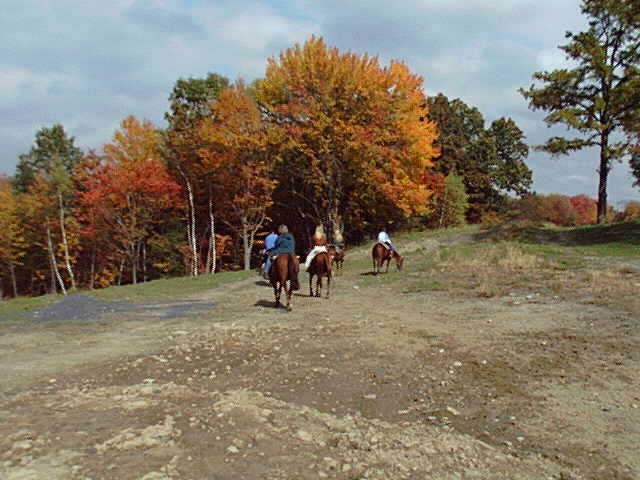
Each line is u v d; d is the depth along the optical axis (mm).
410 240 37375
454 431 6156
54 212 48156
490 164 63562
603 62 35719
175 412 6137
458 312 13414
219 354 9672
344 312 14156
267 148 36250
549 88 37375
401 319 12781
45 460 4785
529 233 33406
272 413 6289
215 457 4965
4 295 58250
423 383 7902
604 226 32781
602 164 37062
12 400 6969
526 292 15609
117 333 12523
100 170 38219
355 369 8641
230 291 21234
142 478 4457
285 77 36406
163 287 23672
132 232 39750
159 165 38312
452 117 56719
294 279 14953
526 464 5270
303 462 4996
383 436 5773
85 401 6684
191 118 40719
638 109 34594
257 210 38719
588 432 6035
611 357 8695
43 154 57750
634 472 5090
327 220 40000
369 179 36438
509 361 8758
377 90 34969
